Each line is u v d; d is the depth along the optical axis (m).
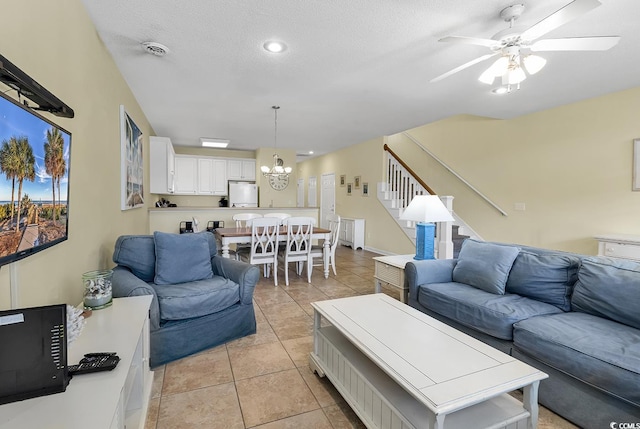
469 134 5.41
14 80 1.00
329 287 4.16
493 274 2.50
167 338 2.21
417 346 1.58
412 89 3.58
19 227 1.12
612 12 2.08
